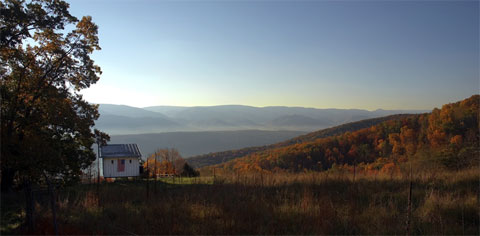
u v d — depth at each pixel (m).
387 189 12.54
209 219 9.05
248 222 8.72
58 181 11.85
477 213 8.59
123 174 30.67
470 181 12.40
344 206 9.89
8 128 10.71
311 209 9.52
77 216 9.49
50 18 14.01
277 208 9.88
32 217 8.10
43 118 12.79
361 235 7.60
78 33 15.03
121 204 11.35
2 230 7.98
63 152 12.19
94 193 12.84
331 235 7.74
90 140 14.69
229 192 12.59
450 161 19.97
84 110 14.87
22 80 13.37
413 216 8.59
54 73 14.45
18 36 13.48
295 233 7.91
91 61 15.45
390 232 7.64
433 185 12.34
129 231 8.14
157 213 9.81
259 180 15.26
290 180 15.53
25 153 7.90
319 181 14.51
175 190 15.16
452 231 7.61
